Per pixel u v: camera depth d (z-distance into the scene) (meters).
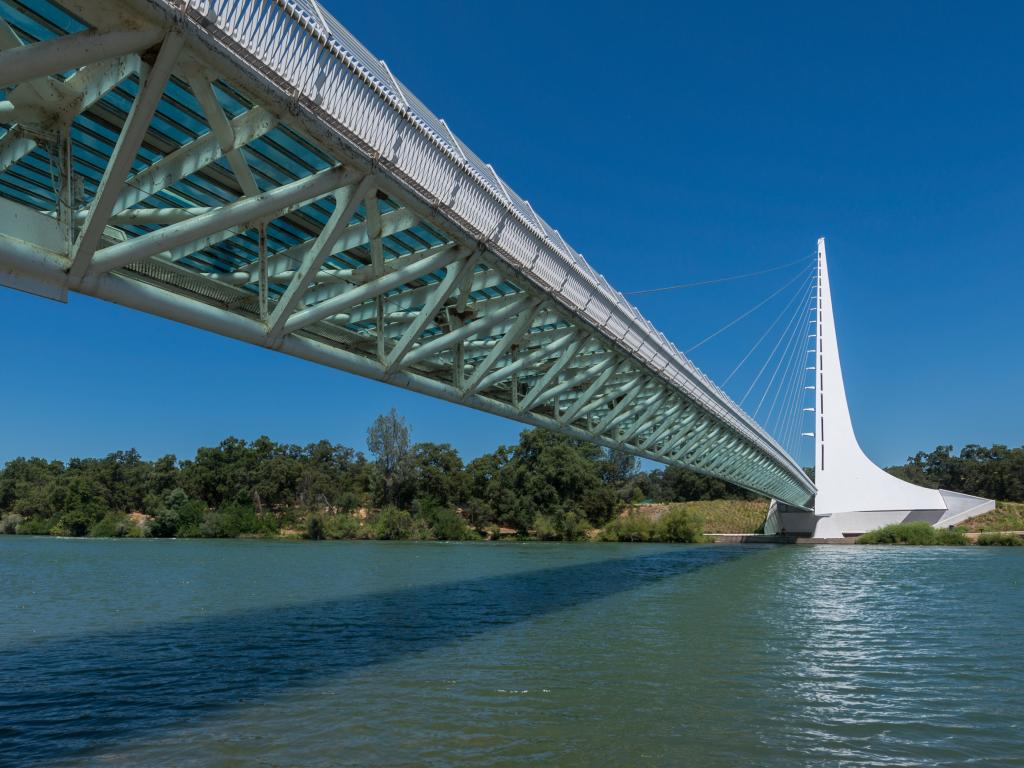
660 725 11.77
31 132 9.70
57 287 9.60
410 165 12.83
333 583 36.50
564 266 18.94
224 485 103.69
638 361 25.00
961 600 29.81
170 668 16.44
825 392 90.38
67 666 16.80
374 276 14.21
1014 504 94.56
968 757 10.35
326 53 10.70
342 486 108.56
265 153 12.67
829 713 12.53
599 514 97.62
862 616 24.97
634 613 25.52
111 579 38.53
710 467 48.59
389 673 15.71
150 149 12.40
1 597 30.53
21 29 9.89
